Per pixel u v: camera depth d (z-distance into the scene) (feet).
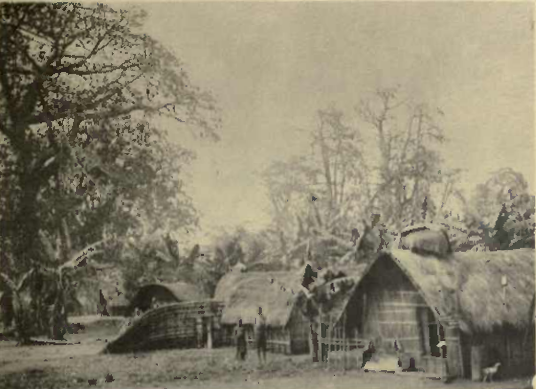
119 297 56.70
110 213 53.21
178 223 52.65
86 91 52.21
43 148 52.95
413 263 44.62
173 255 53.42
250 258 52.85
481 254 47.93
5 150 53.26
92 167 52.31
